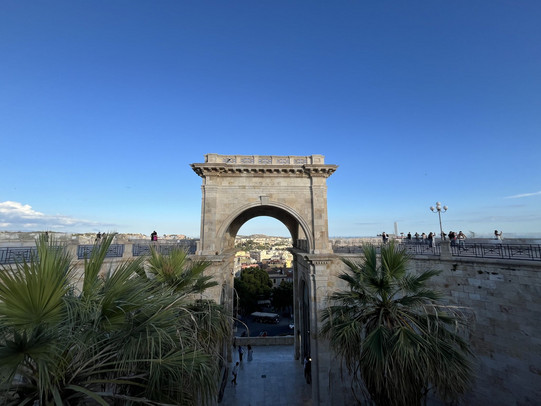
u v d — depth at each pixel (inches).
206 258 743.1
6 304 169.3
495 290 563.5
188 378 249.0
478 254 646.5
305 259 821.2
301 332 1018.7
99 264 243.9
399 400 318.0
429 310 561.0
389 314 380.8
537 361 498.3
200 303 417.7
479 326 584.1
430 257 685.3
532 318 507.2
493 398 553.3
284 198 856.3
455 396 349.1
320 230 833.5
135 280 248.2
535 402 496.1
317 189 859.4
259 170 847.1
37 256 200.4
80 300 211.9
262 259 6141.7
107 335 239.5
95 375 237.3
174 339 246.8
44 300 181.0
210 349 366.0
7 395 193.6
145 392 228.8
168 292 285.9
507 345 540.1
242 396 785.6
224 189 846.5
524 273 522.0
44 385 177.2
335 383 719.7
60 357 196.2
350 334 357.4
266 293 2696.9
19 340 174.1
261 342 1209.4
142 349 218.4
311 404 744.3
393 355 318.0
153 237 878.4
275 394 795.4
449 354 321.1
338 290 787.4
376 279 392.8
